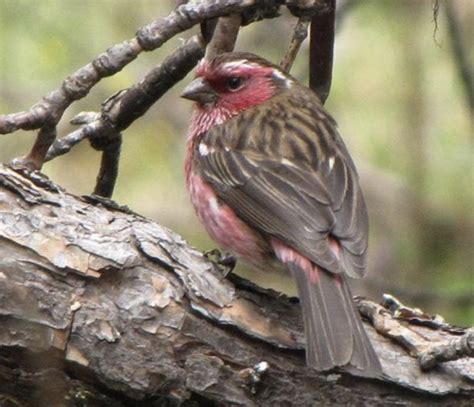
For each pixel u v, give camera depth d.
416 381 10.38
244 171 11.53
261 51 19.20
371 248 18.98
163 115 19.89
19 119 11.27
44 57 19.08
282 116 12.14
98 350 9.88
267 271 11.52
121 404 10.18
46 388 9.85
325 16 12.40
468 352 10.22
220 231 11.58
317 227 10.80
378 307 10.80
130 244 10.12
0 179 10.06
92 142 12.34
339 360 9.91
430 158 19.19
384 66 19.41
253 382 10.15
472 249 18.89
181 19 11.34
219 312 10.18
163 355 10.00
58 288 9.80
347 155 11.91
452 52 17.16
